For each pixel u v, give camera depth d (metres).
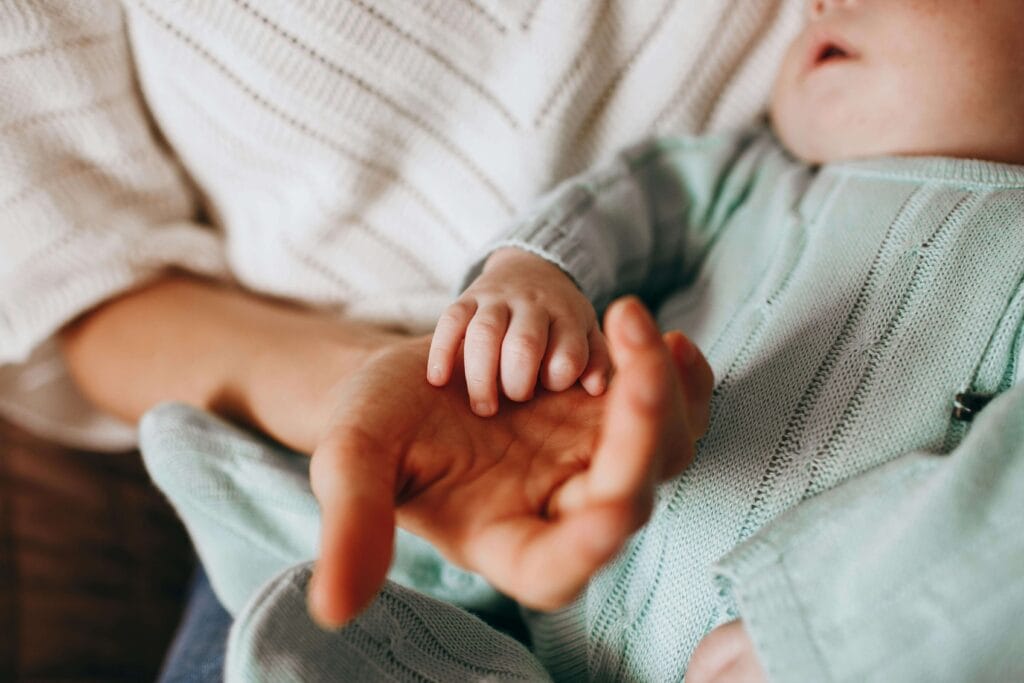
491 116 0.62
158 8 0.55
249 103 0.59
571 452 0.36
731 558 0.38
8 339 0.61
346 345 0.57
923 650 0.35
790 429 0.44
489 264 0.51
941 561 0.36
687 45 0.64
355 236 0.67
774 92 0.64
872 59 0.54
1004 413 0.39
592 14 0.60
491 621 0.53
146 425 0.52
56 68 0.56
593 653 0.46
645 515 0.27
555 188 0.65
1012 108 0.52
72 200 0.61
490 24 0.58
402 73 0.59
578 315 0.44
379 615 0.40
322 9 0.55
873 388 0.44
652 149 0.64
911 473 0.40
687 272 0.64
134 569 0.87
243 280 0.70
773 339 0.48
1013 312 0.44
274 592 0.38
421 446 0.35
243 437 0.52
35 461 0.82
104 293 0.63
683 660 0.43
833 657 0.36
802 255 0.52
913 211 0.50
